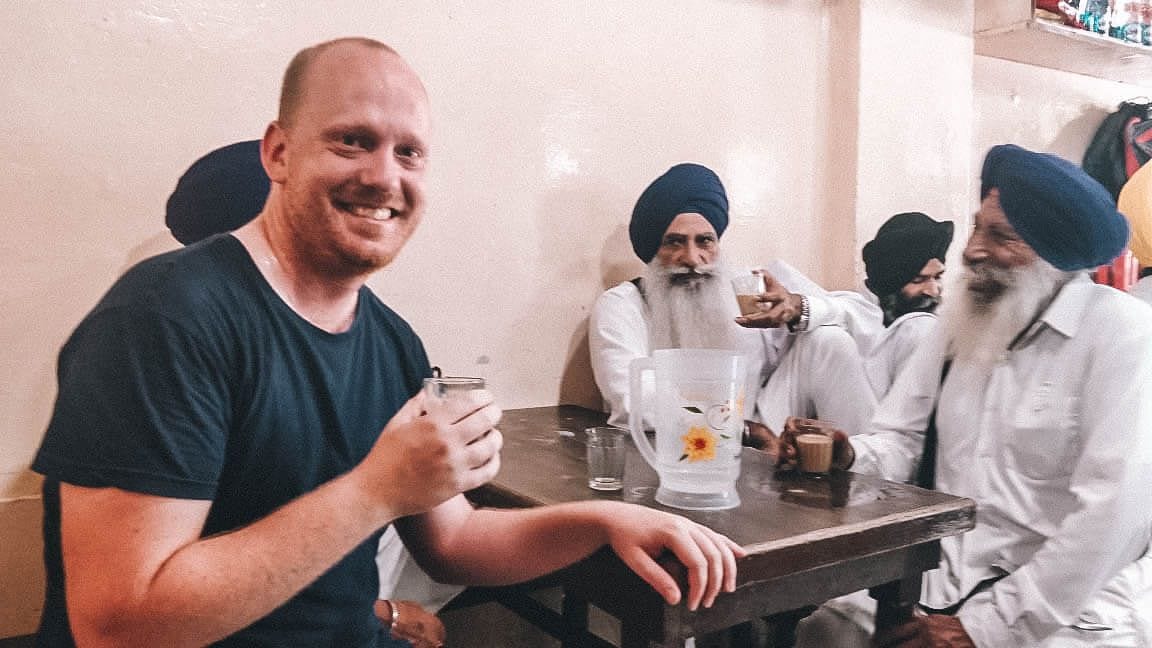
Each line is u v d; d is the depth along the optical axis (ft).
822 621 5.18
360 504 2.30
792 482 4.46
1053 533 4.72
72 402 2.28
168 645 2.16
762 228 8.59
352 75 2.60
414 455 2.32
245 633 2.70
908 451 5.49
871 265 8.14
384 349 3.17
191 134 5.60
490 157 6.83
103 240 5.35
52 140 5.15
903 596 4.13
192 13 5.55
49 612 2.65
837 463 4.85
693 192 6.93
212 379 2.46
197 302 2.47
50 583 2.67
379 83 2.62
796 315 7.05
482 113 6.77
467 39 6.65
